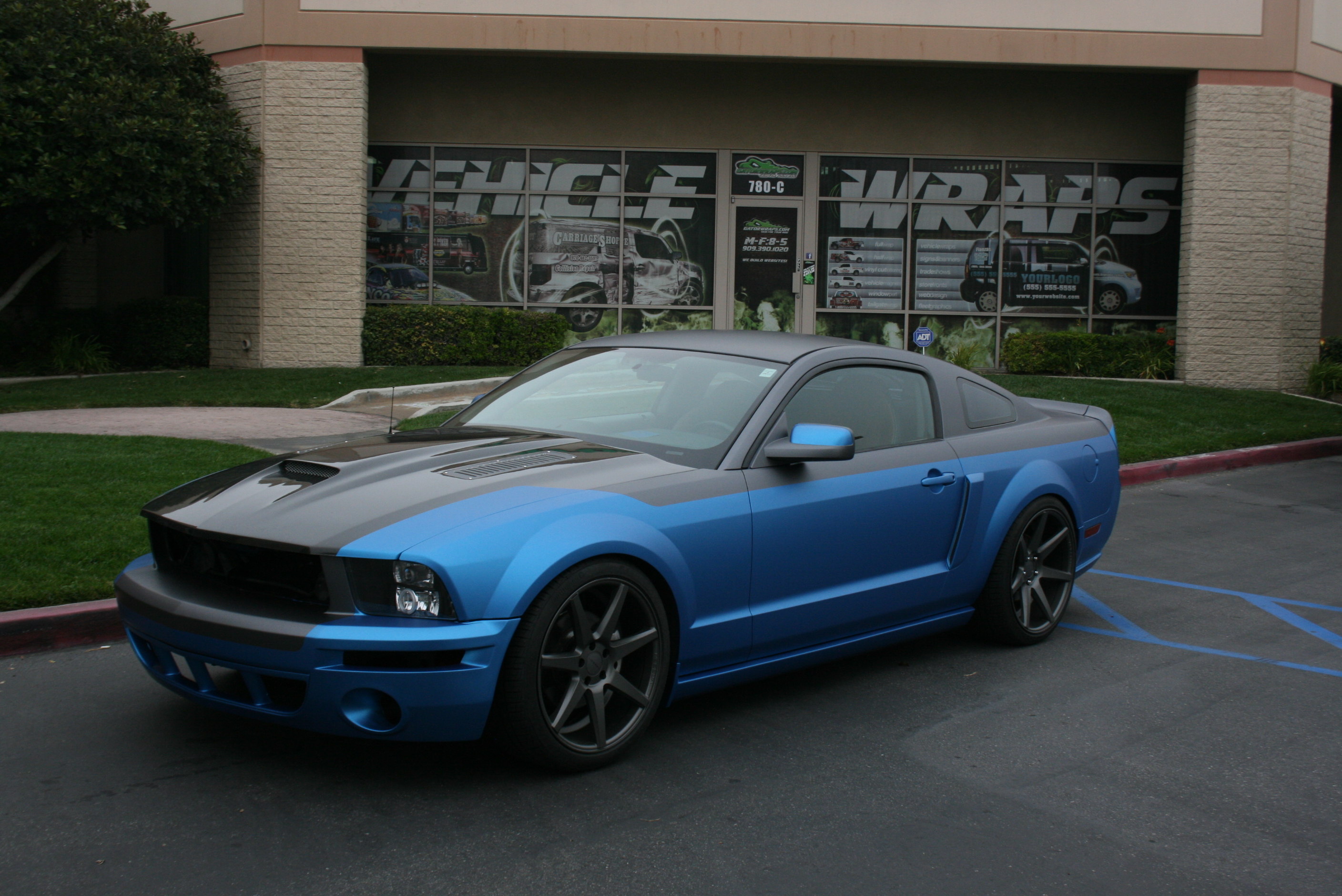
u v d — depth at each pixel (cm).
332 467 385
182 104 1428
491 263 1719
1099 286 1775
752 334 494
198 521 358
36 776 351
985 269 1764
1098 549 577
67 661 468
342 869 294
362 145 1567
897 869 303
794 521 410
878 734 407
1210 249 1636
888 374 483
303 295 1574
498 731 341
